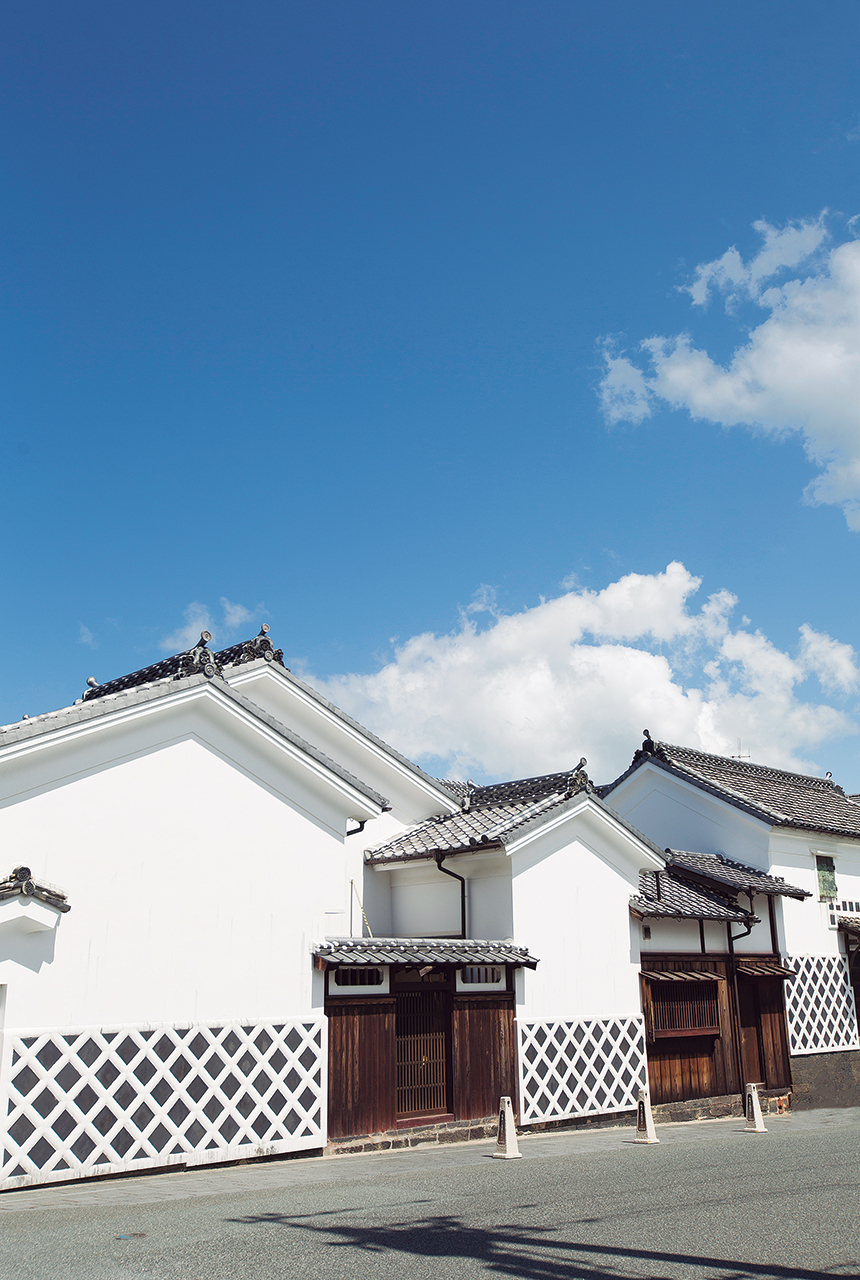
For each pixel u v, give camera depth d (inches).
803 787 1143.6
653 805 997.2
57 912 428.5
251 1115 481.4
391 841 732.7
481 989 606.9
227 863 510.9
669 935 765.3
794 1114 816.3
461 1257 282.0
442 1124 559.2
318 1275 261.9
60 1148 414.6
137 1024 453.1
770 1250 293.3
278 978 512.7
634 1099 679.7
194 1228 321.7
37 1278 260.4
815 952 912.9
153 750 496.1
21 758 447.5
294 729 703.1
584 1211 351.6
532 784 847.7
